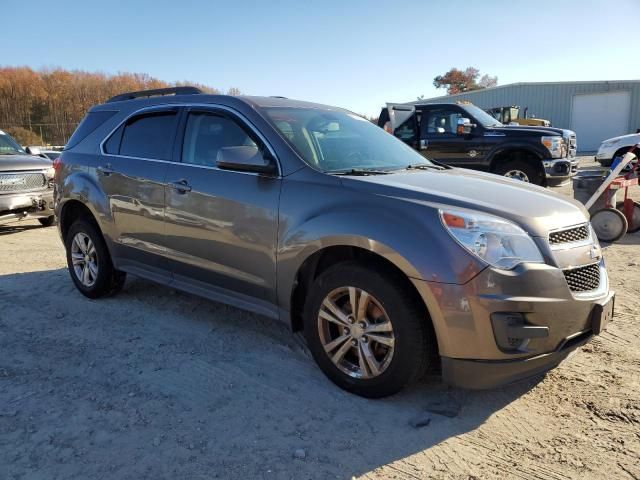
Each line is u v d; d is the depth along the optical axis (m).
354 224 3.05
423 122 10.93
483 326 2.73
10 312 4.79
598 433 2.84
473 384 2.84
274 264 3.48
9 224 10.12
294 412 3.07
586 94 32.84
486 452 2.70
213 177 3.85
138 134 4.61
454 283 2.74
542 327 2.76
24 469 2.57
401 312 2.92
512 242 2.81
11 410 3.11
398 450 2.72
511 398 3.21
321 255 3.40
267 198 3.51
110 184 4.66
